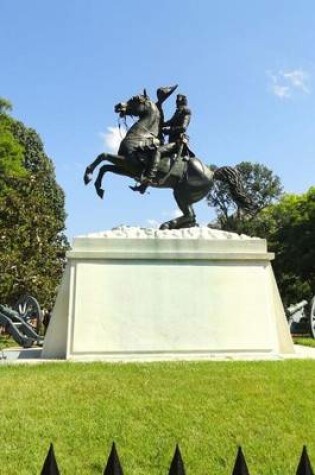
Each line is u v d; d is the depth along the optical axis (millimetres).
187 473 4289
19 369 7543
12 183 26656
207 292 9430
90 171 10719
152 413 5488
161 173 10688
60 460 4438
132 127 10984
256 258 9680
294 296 37156
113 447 2561
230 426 5223
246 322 9406
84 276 9250
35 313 15078
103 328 9078
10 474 4141
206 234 9992
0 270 21453
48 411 5484
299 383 6578
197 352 9164
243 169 55031
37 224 23938
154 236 9797
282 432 5148
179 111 11102
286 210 44031
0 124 30297
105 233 9773
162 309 9250
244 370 7242
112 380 6629
